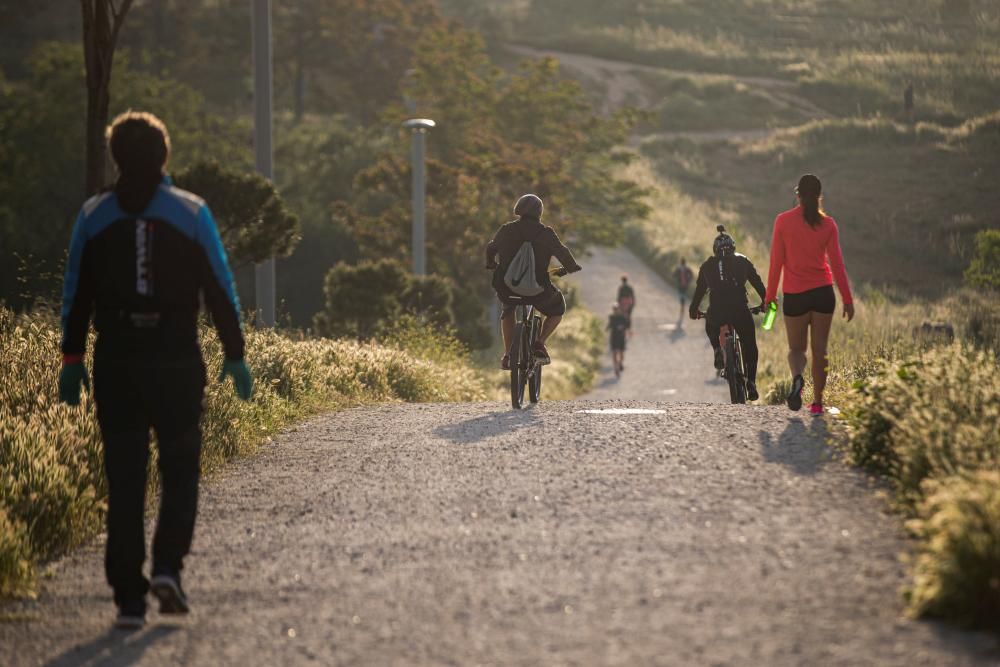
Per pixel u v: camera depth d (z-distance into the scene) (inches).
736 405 1414.9
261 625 614.2
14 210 6569.9
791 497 832.3
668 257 6397.6
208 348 1601.9
